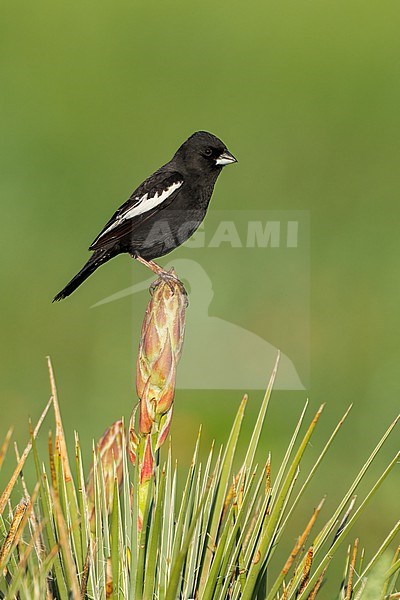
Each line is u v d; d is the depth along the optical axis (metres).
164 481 3.44
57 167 22.94
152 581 3.46
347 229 19.14
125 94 27.09
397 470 11.55
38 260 18.31
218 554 3.52
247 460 3.84
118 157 23.62
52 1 31.89
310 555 3.57
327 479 11.40
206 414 12.32
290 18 31.50
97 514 3.82
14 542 3.44
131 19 31.73
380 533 10.20
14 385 14.21
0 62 28.67
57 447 3.75
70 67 28.72
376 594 3.53
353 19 31.23
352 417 13.09
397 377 14.20
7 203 20.69
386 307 16.38
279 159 22.97
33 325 16.22
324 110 26.03
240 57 29.67
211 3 32.62
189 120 25.78
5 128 24.80
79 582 3.68
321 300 16.48
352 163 22.59
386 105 26.33
